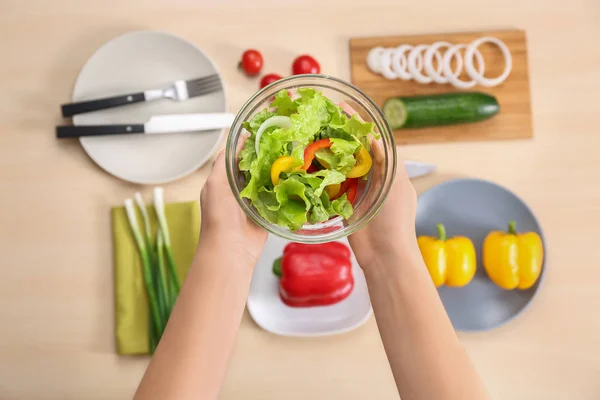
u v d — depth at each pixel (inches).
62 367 41.2
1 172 42.4
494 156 42.4
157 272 41.0
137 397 24.1
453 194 41.3
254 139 25.0
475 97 40.9
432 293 27.2
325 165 24.8
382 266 28.2
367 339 41.2
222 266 28.2
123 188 42.3
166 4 42.8
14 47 42.5
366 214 24.0
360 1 42.8
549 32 42.6
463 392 24.0
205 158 40.6
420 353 25.5
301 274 39.4
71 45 42.6
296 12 42.8
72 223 42.1
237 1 42.7
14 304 41.6
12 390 40.9
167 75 42.3
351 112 26.3
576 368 40.9
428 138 42.3
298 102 25.3
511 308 40.7
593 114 42.4
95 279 41.9
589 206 42.2
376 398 40.8
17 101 42.4
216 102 41.8
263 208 24.6
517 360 41.1
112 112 41.9
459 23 42.6
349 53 42.6
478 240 41.4
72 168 42.4
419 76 41.8
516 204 40.7
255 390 40.8
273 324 40.3
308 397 40.8
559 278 41.7
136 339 40.7
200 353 25.5
